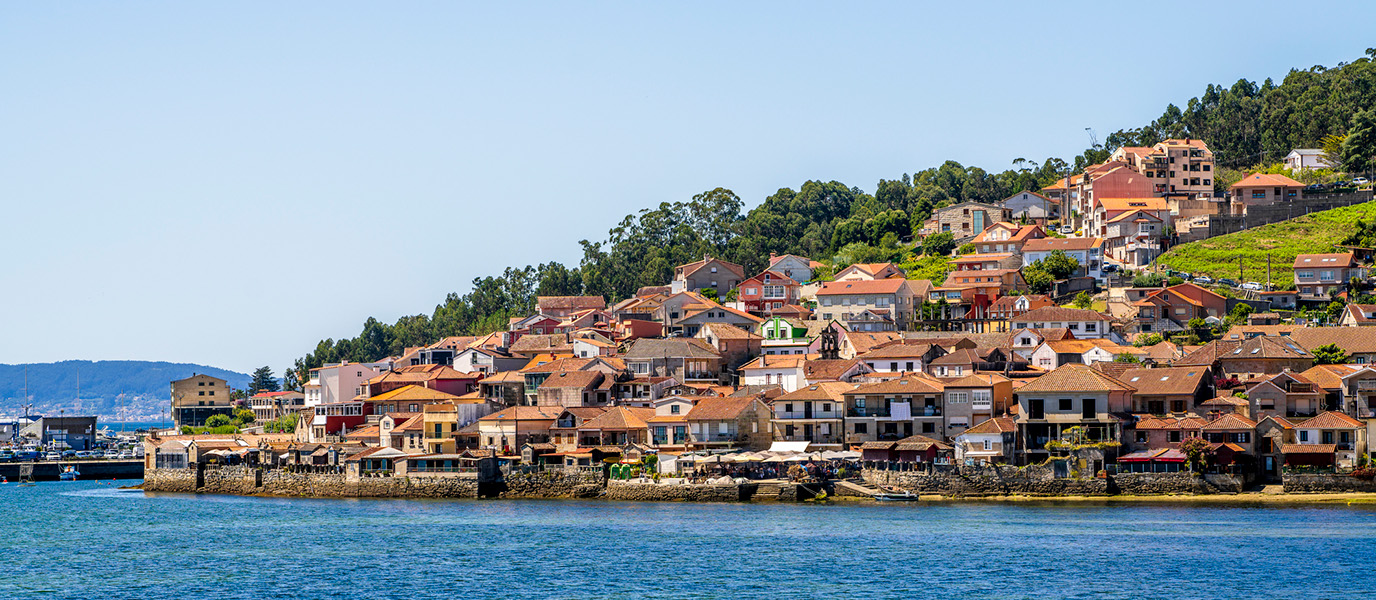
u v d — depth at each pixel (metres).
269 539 162.88
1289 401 184.00
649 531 159.88
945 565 134.75
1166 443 182.12
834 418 195.00
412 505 195.62
